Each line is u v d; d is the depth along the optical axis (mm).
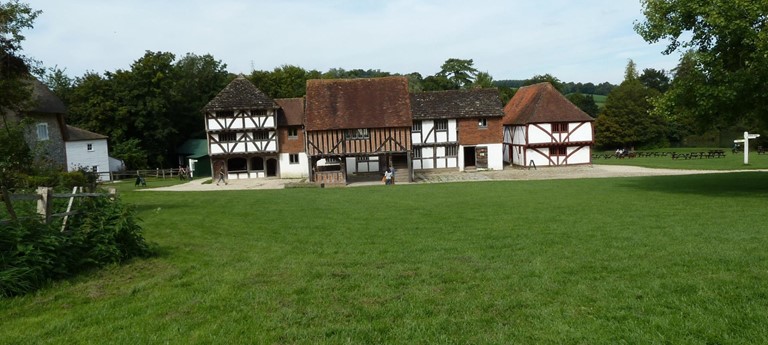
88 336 5320
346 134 36375
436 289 6742
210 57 67062
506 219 13375
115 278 7574
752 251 8188
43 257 7238
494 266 7914
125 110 52500
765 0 14844
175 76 58719
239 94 43375
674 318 5371
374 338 5184
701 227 10953
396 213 15492
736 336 4879
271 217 15039
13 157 15656
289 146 43969
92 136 45750
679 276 6879
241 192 27250
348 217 14773
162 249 9766
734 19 15773
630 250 8742
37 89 33094
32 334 5375
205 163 52750
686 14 17438
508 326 5379
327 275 7582
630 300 5977
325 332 5340
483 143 43812
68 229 8289
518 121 46219
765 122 18188
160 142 56812
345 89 38594
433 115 43312
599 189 22328
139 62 54875
